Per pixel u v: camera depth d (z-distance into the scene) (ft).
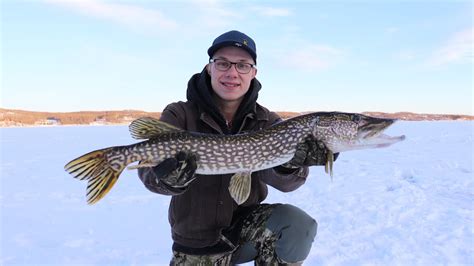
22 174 29.78
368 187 22.58
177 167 7.68
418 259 11.21
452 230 13.73
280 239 8.71
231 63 8.84
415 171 27.53
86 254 12.02
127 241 13.29
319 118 8.96
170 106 9.11
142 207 18.47
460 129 92.58
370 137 9.04
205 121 8.87
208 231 8.68
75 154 46.16
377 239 12.98
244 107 9.16
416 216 15.71
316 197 20.18
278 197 20.31
